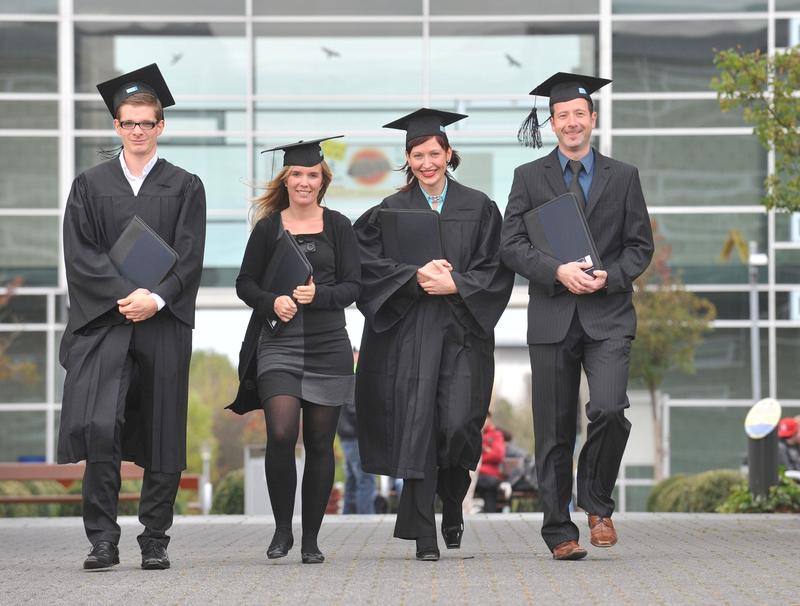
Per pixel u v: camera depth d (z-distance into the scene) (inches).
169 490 416.8
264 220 436.8
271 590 355.6
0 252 1219.2
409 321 449.4
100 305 410.3
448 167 466.6
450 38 1219.9
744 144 1213.7
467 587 359.9
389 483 1002.7
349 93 1219.9
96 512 410.9
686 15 1214.9
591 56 1218.0
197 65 1222.3
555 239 439.2
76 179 422.6
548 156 453.7
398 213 455.8
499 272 451.8
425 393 442.3
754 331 1191.6
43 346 1211.9
